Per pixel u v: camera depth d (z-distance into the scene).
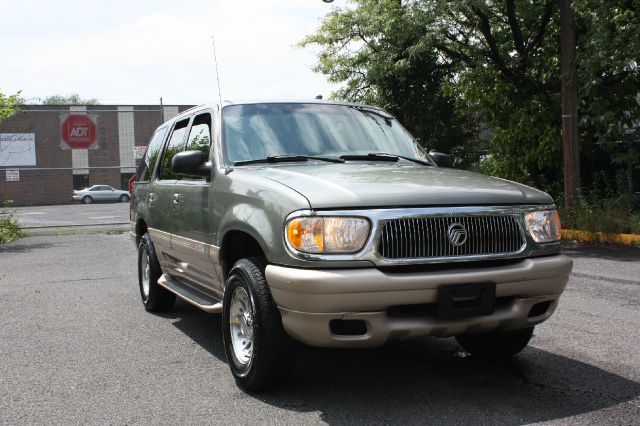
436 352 5.08
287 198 3.88
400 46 17.05
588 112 14.16
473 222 3.88
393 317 3.74
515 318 3.97
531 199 4.15
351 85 19.41
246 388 4.22
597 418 3.63
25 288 8.49
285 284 3.73
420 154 5.42
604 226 11.91
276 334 3.97
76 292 8.15
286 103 5.46
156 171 6.61
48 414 3.90
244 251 4.63
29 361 5.05
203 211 4.97
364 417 3.73
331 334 3.72
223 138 5.02
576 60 12.80
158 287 6.68
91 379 4.58
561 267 4.05
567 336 5.46
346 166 4.64
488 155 16.86
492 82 15.40
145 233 7.26
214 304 4.96
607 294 7.23
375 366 4.72
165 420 3.77
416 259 3.72
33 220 24.00
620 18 13.35
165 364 4.94
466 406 3.86
